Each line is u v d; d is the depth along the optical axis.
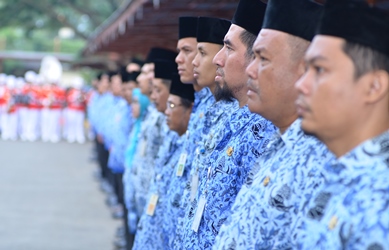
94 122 22.69
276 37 3.33
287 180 3.13
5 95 32.75
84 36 48.72
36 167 22.33
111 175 17.27
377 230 2.43
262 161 3.44
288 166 3.17
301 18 3.30
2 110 32.78
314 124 2.72
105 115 17.52
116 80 15.01
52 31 51.28
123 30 16.39
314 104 2.70
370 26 2.62
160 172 6.59
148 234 6.52
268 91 3.37
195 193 4.83
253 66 3.43
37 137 33.19
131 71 12.12
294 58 3.32
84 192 17.41
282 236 3.14
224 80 4.29
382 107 2.68
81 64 45.34
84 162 24.28
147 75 9.03
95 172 20.98
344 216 2.54
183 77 5.73
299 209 3.06
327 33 2.69
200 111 5.48
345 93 2.65
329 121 2.69
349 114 2.67
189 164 5.57
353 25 2.63
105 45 25.28
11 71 54.31
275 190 3.16
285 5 3.32
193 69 5.34
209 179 4.29
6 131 32.75
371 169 2.59
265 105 3.40
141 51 27.53
